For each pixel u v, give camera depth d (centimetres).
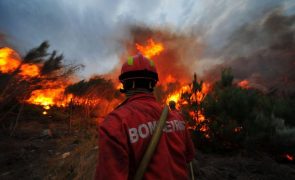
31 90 607
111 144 101
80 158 303
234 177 370
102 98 785
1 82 554
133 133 107
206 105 556
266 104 614
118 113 111
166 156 112
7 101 563
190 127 548
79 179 273
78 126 626
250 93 605
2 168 348
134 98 124
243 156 479
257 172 397
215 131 512
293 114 581
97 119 718
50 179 293
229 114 549
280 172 396
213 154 503
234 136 500
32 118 647
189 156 143
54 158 349
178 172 115
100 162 100
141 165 104
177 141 124
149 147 108
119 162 99
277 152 503
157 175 106
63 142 454
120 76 132
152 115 120
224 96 584
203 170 370
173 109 148
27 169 332
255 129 507
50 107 737
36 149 429
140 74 127
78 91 717
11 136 504
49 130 553
